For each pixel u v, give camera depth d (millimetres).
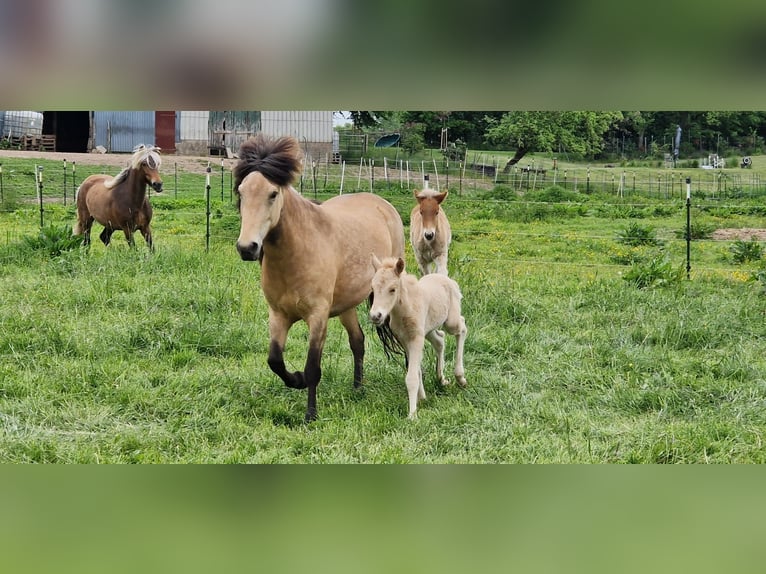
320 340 7102
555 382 7812
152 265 11547
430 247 12352
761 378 7781
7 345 8047
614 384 7602
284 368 7078
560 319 9812
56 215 18500
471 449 6254
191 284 10398
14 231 15852
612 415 7035
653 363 8203
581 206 22234
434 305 7332
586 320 9805
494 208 21766
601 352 8539
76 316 9094
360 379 7758
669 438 6340
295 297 7066
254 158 6770
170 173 27578
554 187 26172
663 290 11336
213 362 8117
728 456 6129
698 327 9203
